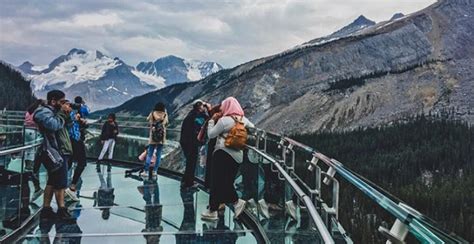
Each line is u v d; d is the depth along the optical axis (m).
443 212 63.72
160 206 7.62
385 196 2.63
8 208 5.70
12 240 5.60
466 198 65.81
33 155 6.76
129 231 6.03
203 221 6.50
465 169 94.00
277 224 5.30
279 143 6.95
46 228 6.19
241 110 6.50
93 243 5.49
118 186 9.56
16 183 5.99
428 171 96.75
